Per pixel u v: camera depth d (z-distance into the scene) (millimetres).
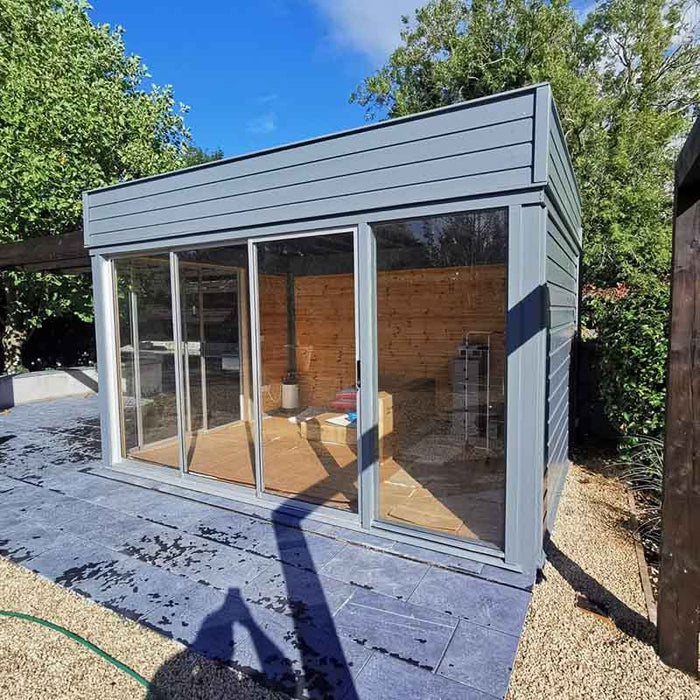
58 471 4871
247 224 3762
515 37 12070
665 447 2082
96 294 4902
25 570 2934
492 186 2736
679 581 2055
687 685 1993
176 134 10734
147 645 2244
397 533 3271
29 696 1961
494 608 2492
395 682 1997
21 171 7227
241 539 3316
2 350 9945
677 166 2078
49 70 8195
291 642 2250
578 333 6125
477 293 3355
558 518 3693
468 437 3520
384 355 3691
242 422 5059
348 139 3219
